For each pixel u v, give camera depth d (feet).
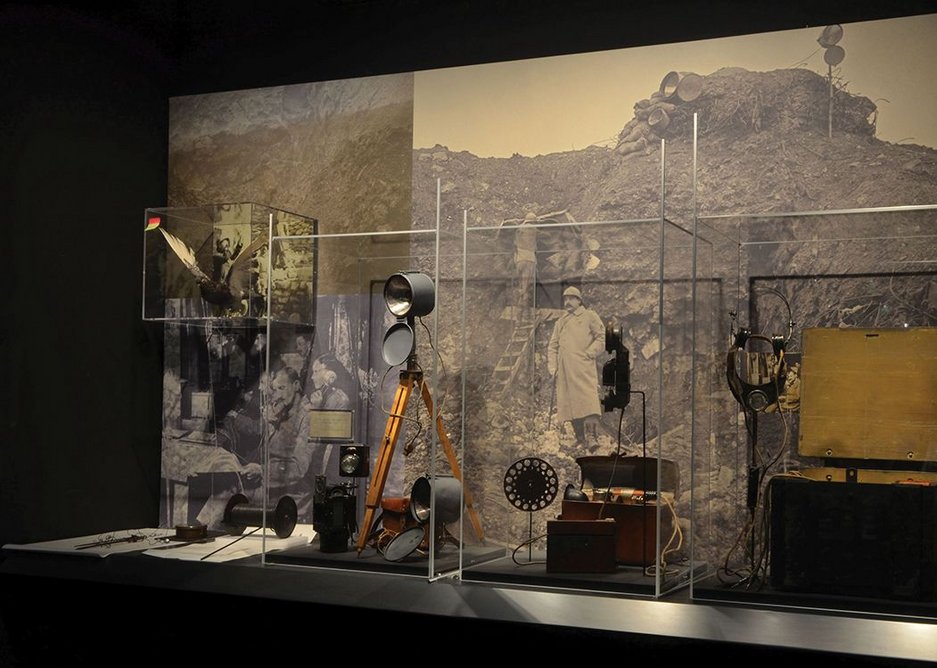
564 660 11.90
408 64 16.01
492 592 12.15
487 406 12.73
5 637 14.85
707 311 11.87
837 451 11.16
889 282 11.48
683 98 14.29
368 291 14.21
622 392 12.84
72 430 15.48
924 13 13.16
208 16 17.33
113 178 16.44
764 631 10.71
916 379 10.94
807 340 11.39
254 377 15.98
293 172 16.71
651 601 11.41
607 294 13.03
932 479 10.82
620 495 12.46
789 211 13.65
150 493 16.70
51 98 15.33
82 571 14.29
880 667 10.18
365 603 12.57
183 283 15.24
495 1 15.48
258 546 15.03
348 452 13.89
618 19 14.74
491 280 12.87
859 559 10.83
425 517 13.15
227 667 13.89
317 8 16.55
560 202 14.90
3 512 14.51
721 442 11.55
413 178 15.85
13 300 14.58
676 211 14.20
